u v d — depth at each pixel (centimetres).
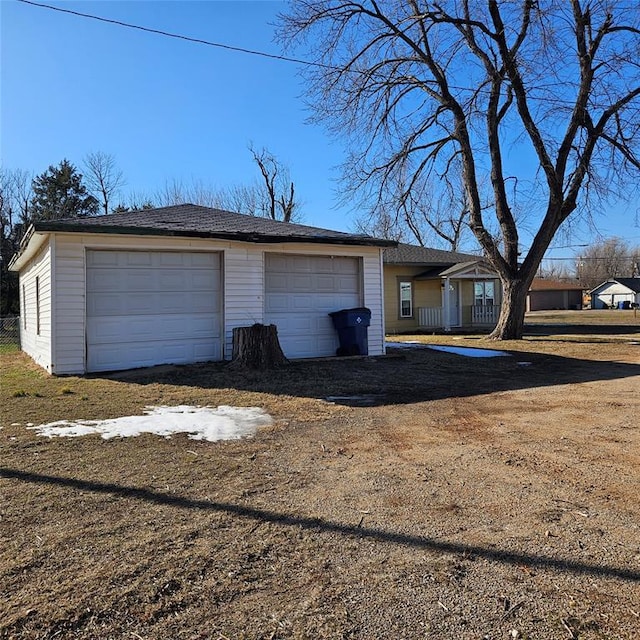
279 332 1095
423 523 308
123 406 657
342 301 1164
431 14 1423
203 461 434
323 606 226
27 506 337
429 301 2311
